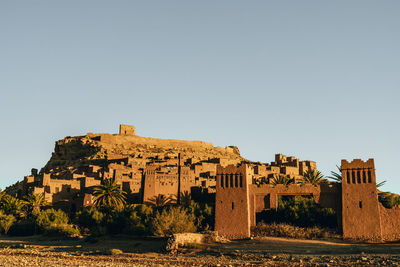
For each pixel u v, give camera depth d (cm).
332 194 5662
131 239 6234
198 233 5584
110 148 17838
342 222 5472
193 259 4638
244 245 5228
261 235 5784
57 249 5822
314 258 4312
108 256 5038
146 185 10250
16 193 13025
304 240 5462
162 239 5919
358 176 5525
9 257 5106
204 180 11156
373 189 5425
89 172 13462
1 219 8281
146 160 14888
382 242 5241
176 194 10444
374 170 5475
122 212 7625
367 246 4841
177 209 6750
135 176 11938
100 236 6656
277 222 6353
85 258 4972
